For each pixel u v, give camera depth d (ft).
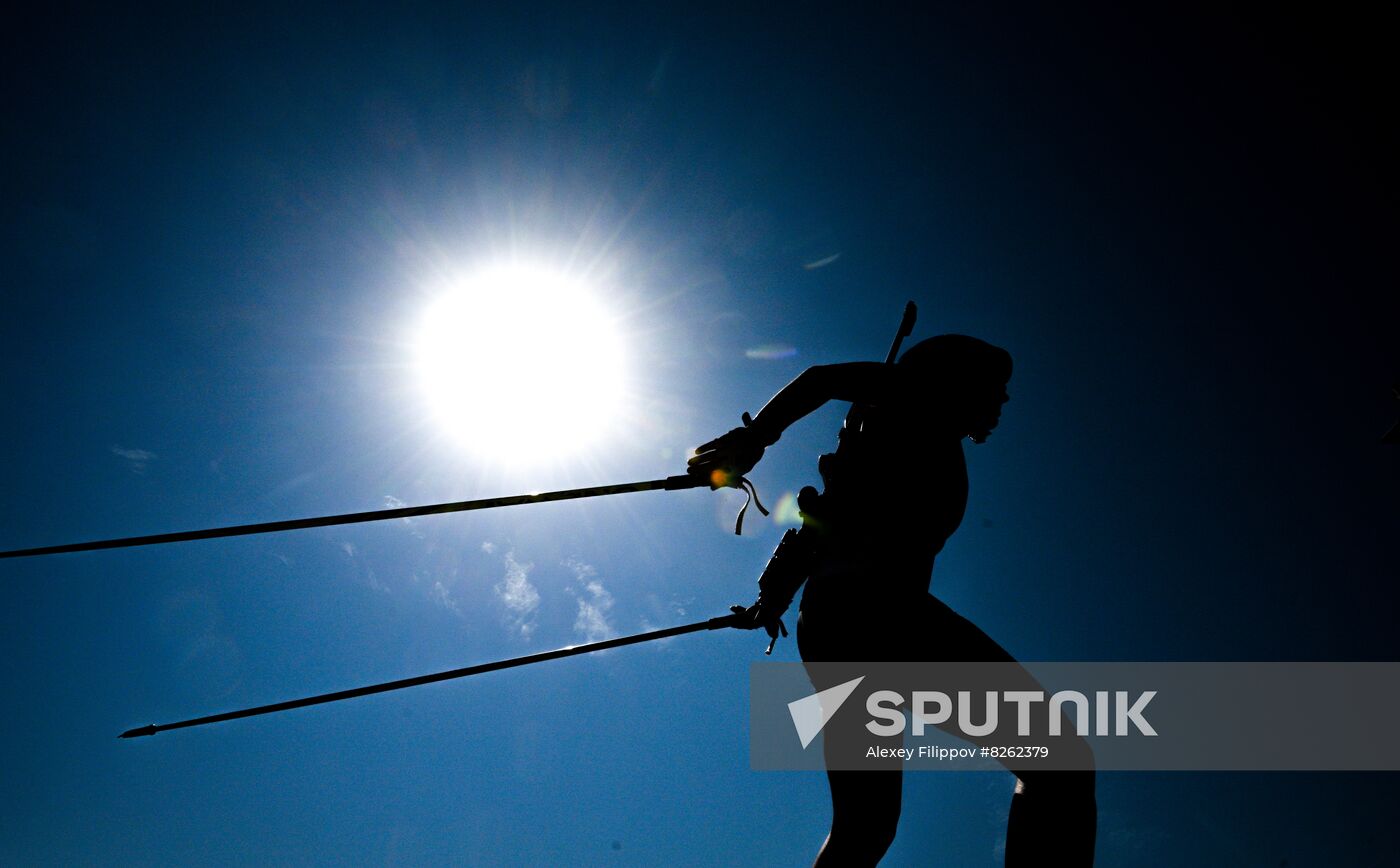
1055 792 6.38
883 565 6.97
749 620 9.04
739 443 7.49
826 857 7.19
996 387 7.72
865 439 7.54
